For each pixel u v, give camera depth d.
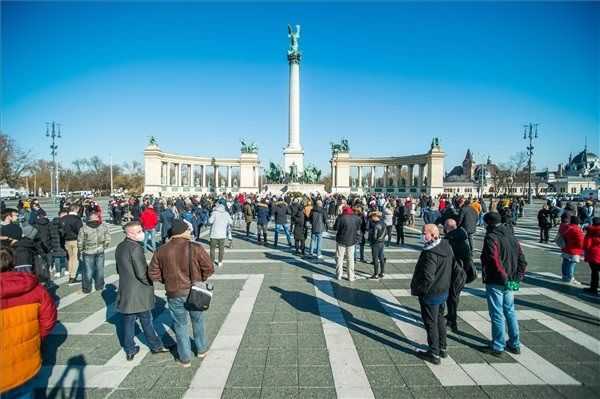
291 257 17.44
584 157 166.12
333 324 8.76
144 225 19.36
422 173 79.62
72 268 12.82
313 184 64.25
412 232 26.97
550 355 7.18
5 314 4.10
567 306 10.12
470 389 5.96
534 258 17.22
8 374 4.13
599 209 51.38
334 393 5.83
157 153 74.19
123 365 6.78
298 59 64.25
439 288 6.73
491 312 7.20
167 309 9.90
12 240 8.69
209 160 89.62
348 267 12.81
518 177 105.94
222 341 7.80
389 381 6.20
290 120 64.38
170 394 5.81
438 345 6.81
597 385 6.08
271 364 6.78
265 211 21.92
